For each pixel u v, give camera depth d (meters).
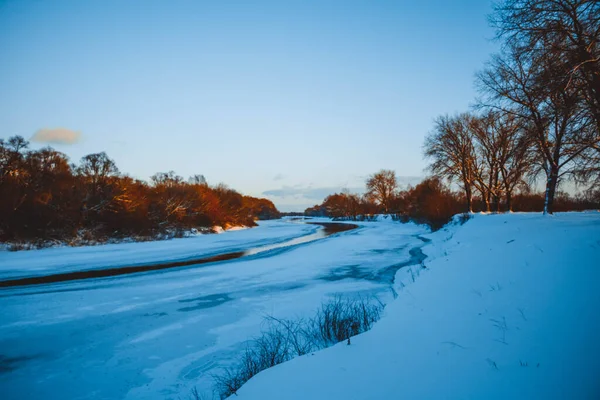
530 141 13.04
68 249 25.81
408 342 4.70
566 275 5.06
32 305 10.50
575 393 2.79
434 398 3.17
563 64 7.55
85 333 8.12
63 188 31.31
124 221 34.66
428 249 19.86
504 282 6.04
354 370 4.05
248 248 26.34
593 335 3.45
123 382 5.82
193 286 12.89
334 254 20.88
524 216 17.83
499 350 3.86
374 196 74.69
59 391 5.59
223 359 6.50
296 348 6.34
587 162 11.05
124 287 12.86
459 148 29.69
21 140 29.39
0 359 6.80
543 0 7.60
